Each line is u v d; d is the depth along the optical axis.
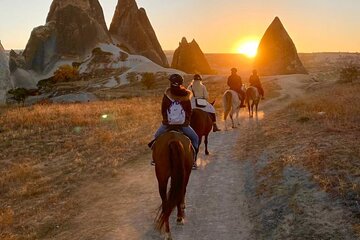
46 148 16.91
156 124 21.59
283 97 36.72
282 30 113.94
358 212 7.04
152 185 11.23
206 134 12.38
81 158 14.81
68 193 11.05
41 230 8.63
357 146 10.88
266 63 110.69
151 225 8.45
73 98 53.34
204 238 7.61
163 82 90.31
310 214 7.48
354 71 48.16
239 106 19.55
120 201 10.09
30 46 181.88
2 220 9.16
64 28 189.62
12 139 18.95
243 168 12.10
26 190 11.37
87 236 8.12
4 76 70.69
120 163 13.70
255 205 8.89
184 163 7.40
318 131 14.24
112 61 145.38
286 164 10.55
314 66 187.12
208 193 10.10
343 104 19.98
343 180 8.46
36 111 28.23
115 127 21.14
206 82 76.44
